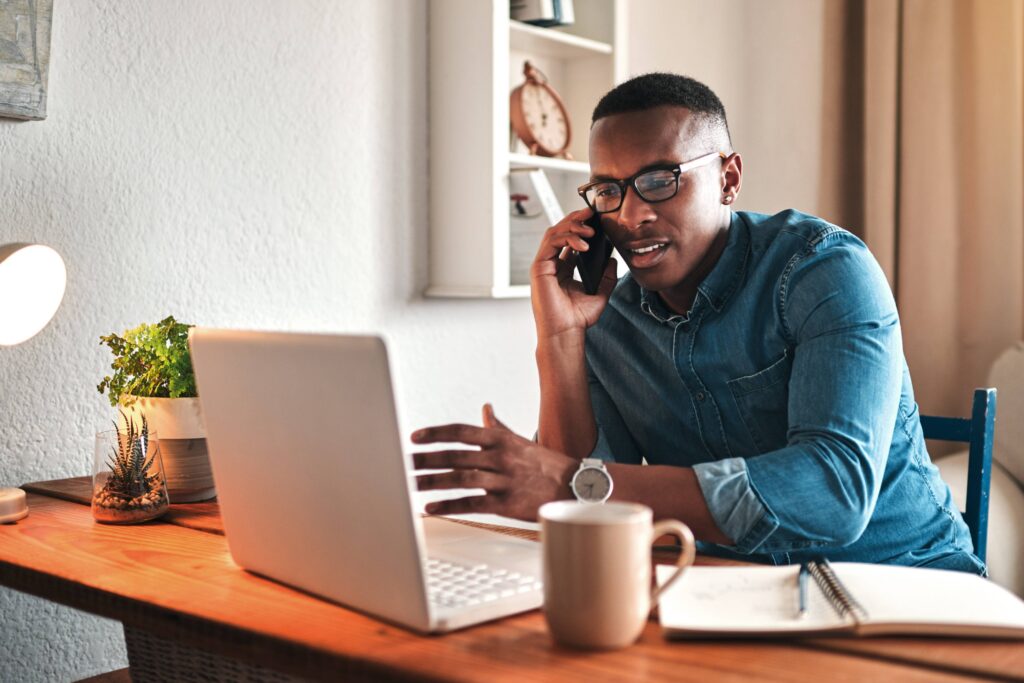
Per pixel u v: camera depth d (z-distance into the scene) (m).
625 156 1.25
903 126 2.77
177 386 1.28
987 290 2.70
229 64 1.75
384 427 0.74
